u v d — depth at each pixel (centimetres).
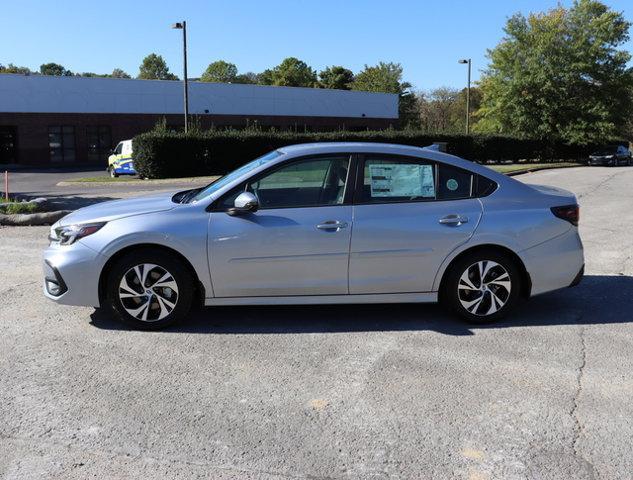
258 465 306
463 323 528
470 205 511
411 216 500
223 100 4447
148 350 458
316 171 505
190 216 489
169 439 330
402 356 451
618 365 436
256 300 498
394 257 499
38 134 3803
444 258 505
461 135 3772
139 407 366
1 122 3684
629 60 4050
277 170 501
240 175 513
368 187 504
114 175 2994
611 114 4112
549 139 4247
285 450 320
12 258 784
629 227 1113
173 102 4253
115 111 4047
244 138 2973
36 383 399
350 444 326
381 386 398
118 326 511
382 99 5259
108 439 329
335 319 538
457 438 333
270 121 4681
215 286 491
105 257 482
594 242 949
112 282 489
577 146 4378
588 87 4134
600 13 4047
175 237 480
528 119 4159
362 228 493
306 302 501
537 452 320
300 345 472
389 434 337
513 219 511
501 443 329
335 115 5009
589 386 400
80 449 320
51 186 2306
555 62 4078
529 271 518
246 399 378
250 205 477
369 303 550
